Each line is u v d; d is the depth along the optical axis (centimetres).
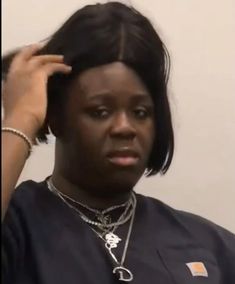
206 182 133
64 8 126
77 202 90
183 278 88
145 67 86
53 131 90
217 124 133
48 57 87
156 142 93
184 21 130
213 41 131
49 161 126
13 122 82
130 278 86
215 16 131
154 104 89
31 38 125
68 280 83
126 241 90
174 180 132
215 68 132
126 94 85
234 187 134
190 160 132
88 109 85
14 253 83
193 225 98
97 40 85
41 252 85
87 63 85
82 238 88
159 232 93
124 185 87
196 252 93
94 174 86
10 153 80
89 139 85
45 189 92
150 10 129
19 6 125
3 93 85
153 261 89
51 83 87
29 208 88
